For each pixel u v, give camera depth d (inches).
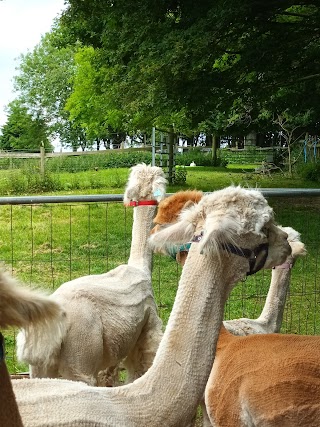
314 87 743.7
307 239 381.1
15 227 522.0
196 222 118.0
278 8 615.5
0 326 57.4
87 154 1130.0
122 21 662.5
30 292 59.5
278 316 190.4
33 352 147.0
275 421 128.4
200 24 577.6
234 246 112.0
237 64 625.9
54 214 581.3
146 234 199.9
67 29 868.6
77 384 107.7
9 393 60.6
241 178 1069.8
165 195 203.5
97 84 1030.4
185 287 112.3
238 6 560.1
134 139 2074.3
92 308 158.4
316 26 635.5
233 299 293.9
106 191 810.2
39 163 1045.2
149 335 183.8
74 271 365.7
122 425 100.5
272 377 130.5
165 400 104.8
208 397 141.8
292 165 1197.1
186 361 107.7
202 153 1743.4
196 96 622.2
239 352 140.4
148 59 606.5
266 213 114.5
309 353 132.3
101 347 159.2
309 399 126.3
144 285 184.5
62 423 95.7
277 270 188.9
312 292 313.6
